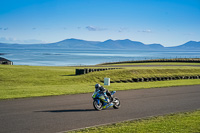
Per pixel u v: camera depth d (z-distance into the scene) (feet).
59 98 54.90
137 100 54.08
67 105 46.19
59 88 74.79
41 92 64.34
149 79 118.21
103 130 28.99
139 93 66.23
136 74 128.57
